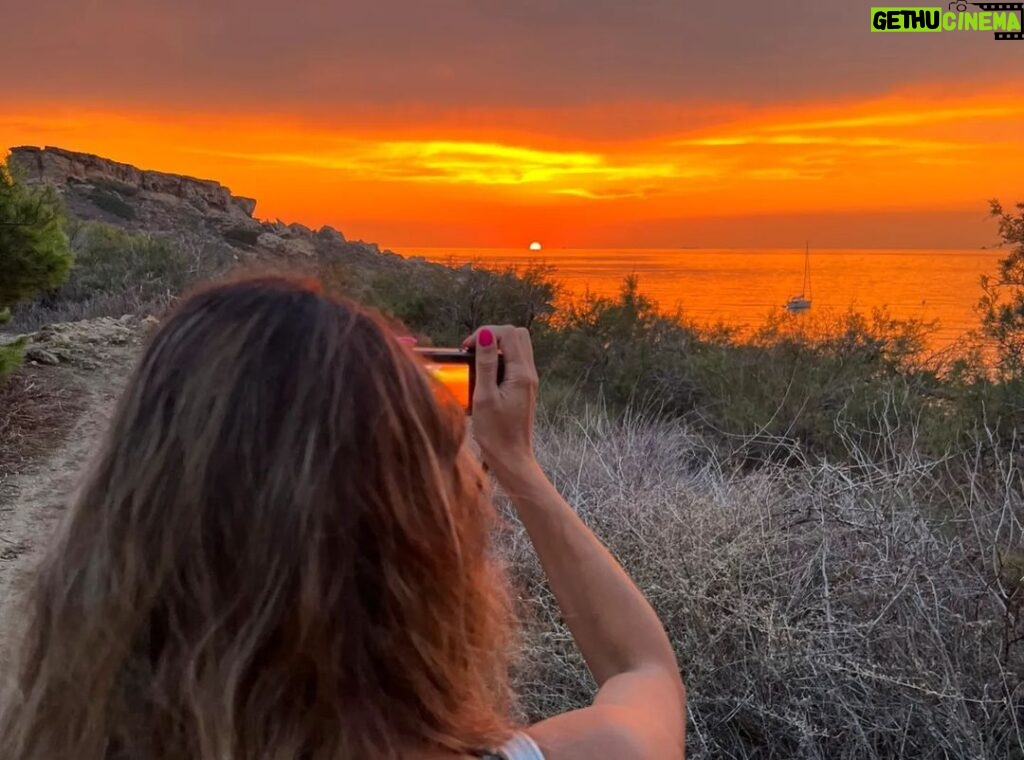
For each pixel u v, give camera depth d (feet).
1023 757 8.79
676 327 35.91
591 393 31.55
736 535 12.22
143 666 2.79
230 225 226.17
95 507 2.90
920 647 9.78
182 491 2.74
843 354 27.89
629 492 14.39
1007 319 23.97
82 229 60.23
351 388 2.84
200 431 2.77
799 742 9.46
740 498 13.96
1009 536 12.29
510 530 11.73
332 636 2.68
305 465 2.72
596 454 17.84
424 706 2.81
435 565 2.88
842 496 12.70
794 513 13.00
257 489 2.72
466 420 3.36
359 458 2.78
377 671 2.76
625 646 3.79
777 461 19.36
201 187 261.44
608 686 3.50
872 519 11.87
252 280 3.19
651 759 2.97
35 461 21.85
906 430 17.97
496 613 3.38
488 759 2.80
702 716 10.17
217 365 2.85
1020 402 20.59
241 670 2.65
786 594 10.93
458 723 2.87
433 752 2.78
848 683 9.66
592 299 36.22
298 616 2.65
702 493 15.53
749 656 10.19
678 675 3.75
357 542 2.76
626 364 31.81
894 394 22.93
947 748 9.04
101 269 54.34
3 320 23.44
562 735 2.95
